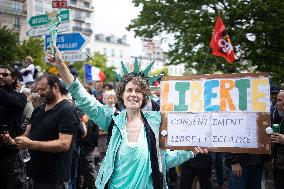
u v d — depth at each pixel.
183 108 2.96
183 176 5.39
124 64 3.02
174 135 2.94
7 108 3.95
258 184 4.82
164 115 2.98
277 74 17.45
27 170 3.81
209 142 2.89
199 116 2.93
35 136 3.71
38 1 7.13
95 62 54.22
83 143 6.03
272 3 16.27
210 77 2.96
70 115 3.66
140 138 2.80
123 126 2.85
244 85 2.89
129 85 2.89
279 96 4.43
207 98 2.94
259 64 17.89
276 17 16.61
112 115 2.93
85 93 2.88
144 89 2.91
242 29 16.70
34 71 9.97
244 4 16.50
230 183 4.95
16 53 28.05
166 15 18.86
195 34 16.88
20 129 4.12
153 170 2.77
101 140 7.12
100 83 10.49
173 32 19.36
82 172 6.30
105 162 2.79
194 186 6.17
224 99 2.91
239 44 17.28
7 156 3.96
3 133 3.85
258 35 17.44
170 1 18.70
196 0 17.78
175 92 3.00
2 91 3.89
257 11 16.44
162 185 2.80
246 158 4.73
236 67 17.23
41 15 6.56
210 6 18.16
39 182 3.65
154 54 12.82
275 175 4.52
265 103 2.83
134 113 2.90
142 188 2.70
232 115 2.88
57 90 3.79
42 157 3.65
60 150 3.55
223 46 10.14
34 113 3.91
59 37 6.79
